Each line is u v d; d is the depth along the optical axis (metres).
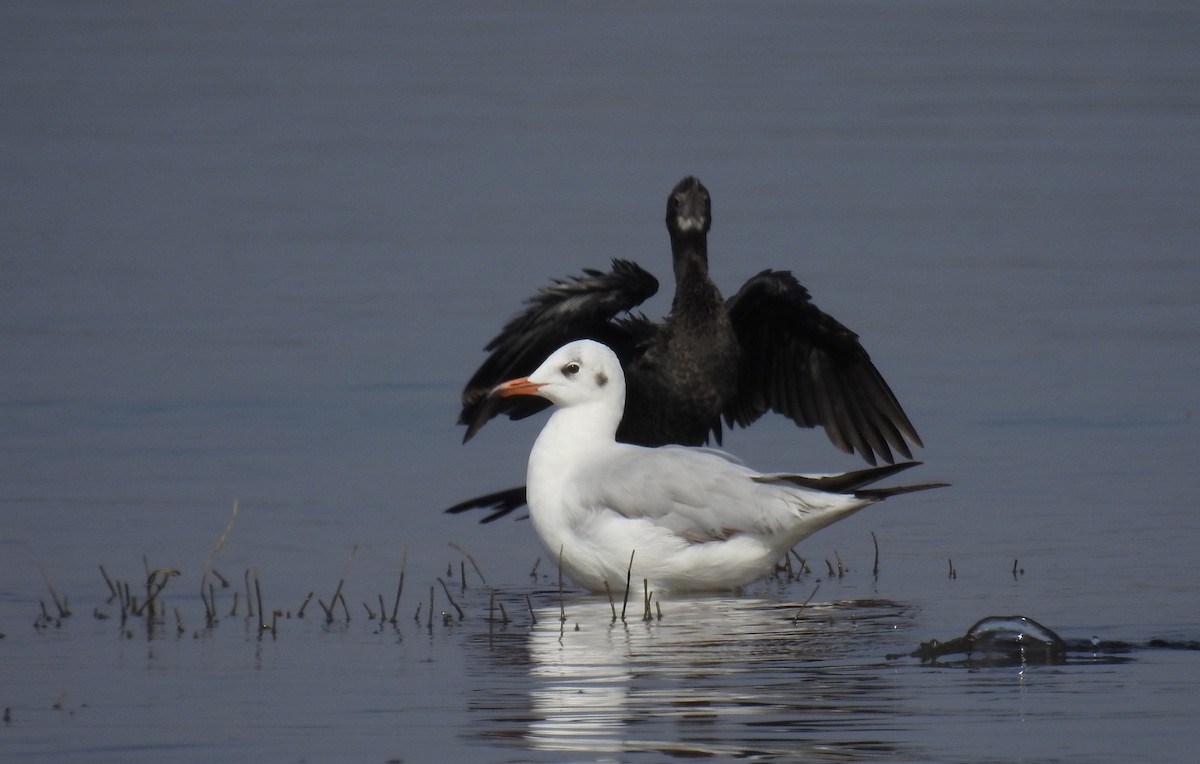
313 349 21.44
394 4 64.94
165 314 23.31
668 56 51.91
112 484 15.73
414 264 26.59
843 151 36.84
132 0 64.06
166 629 11.34
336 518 14.72
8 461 16.55
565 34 57.19
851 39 54.16
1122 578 12.32
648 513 12.25
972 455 16.64
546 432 12.91
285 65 50.41
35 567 13.06
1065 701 9.37
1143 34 53.81
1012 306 23.39
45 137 39.03
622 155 37.06
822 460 16.94
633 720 9.14
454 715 9.30
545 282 25.14
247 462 16.62
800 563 13.11
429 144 38.66
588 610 11.83
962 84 45.66
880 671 10.00
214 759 8.67
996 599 11.80
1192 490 15.15
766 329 15.09
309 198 32.50
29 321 22.84
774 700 9.45
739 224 29.28
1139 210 30.30
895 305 23.52
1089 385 19.33
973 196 31.73
